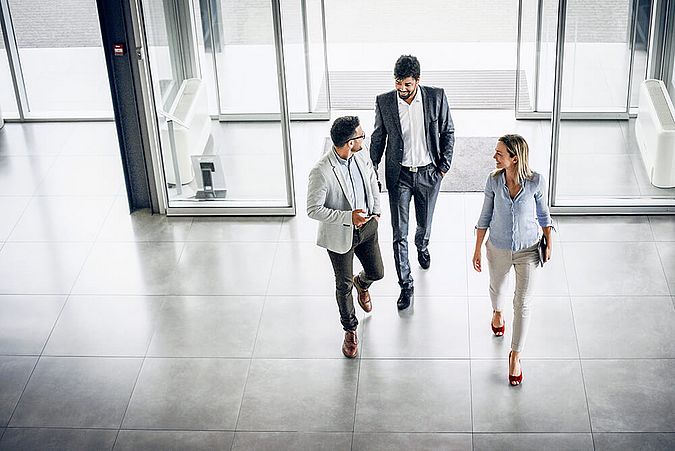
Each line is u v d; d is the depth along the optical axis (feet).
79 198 25.57
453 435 16.61
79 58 35.22
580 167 23.26
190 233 23.50
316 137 28.04
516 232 16.85
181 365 18.74
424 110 18.43
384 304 20.22
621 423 16.70
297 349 18.99
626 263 21.22
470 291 20.51
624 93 22.44
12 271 22.21
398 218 19.29
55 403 17.88
